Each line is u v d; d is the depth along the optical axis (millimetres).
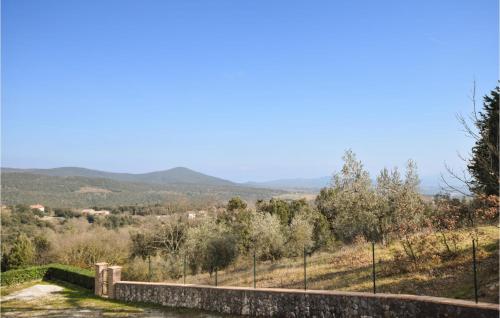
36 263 52812
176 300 21641
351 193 27922
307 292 16453
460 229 21703
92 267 49594
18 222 68438
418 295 14461
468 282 14852
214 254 33844
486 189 17453
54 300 25047
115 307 22359
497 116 18172
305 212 47781
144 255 51125
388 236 26266
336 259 25984
